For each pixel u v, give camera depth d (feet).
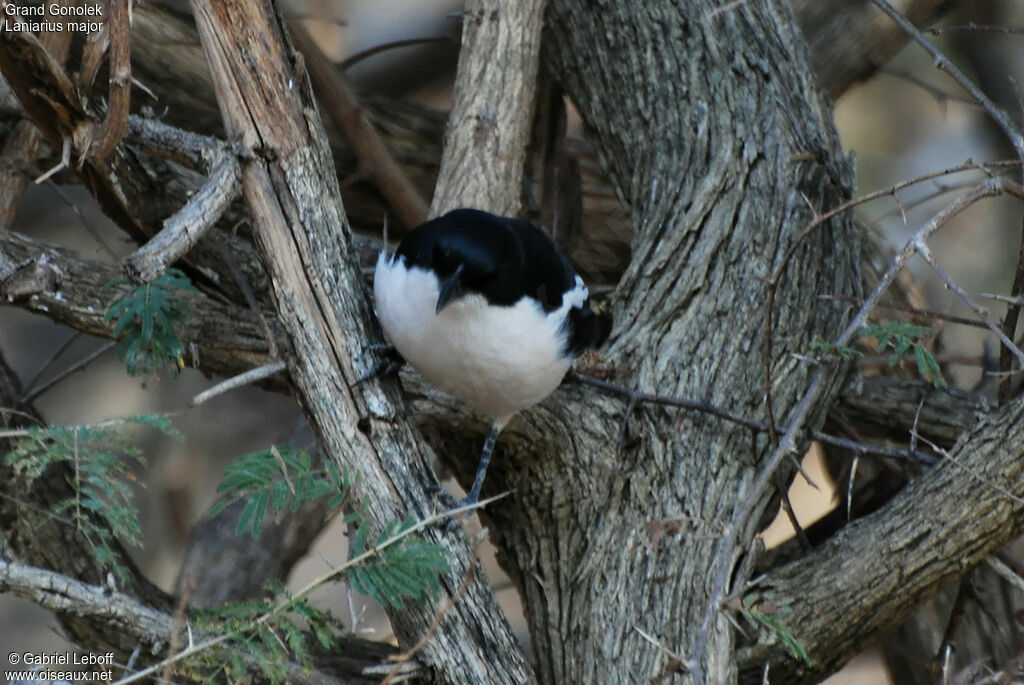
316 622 21.48
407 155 41.83
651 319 30.50
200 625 21.99
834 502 37.91
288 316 22.86
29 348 46.70
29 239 26.96
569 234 40.83
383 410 22.85
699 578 25.98
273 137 23.03
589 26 36.52
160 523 44.11
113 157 25.93
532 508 27.50
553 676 25.84
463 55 32.17
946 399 34.81
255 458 20.47
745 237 31.40
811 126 33.88
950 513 25.70
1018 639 33.83
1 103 29.43
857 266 33.27
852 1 43.78
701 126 33.68
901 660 35.32
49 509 28.48
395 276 23.48
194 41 37.11
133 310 23.22
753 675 26.40
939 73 50.11
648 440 27.89
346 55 51.26
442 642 21.79
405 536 20.88
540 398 25.55
